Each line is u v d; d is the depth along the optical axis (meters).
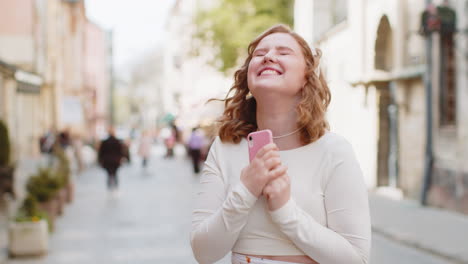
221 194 1.83
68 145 25.78
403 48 13.98
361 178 1.75
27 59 27.44
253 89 1.80
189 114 45.97
